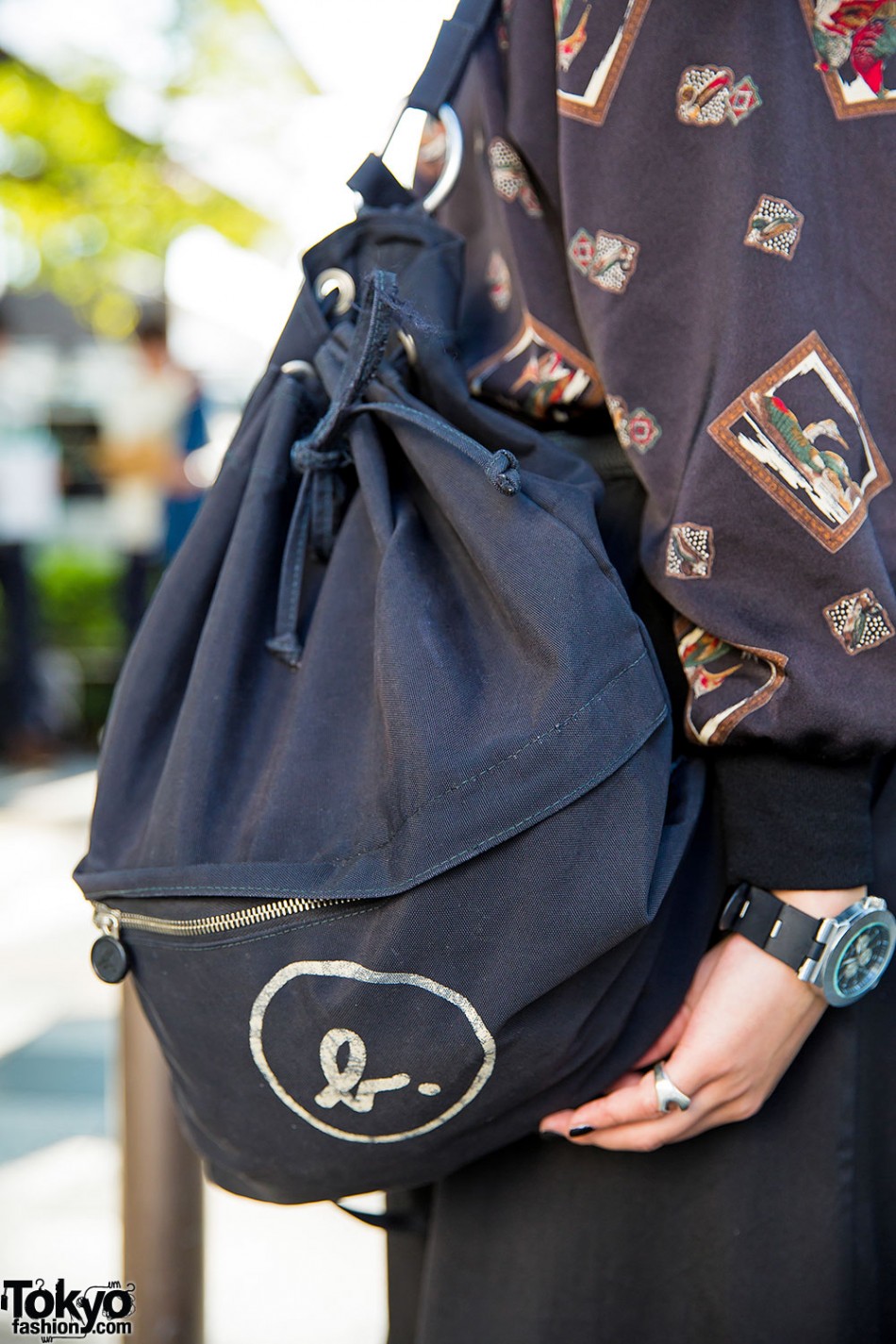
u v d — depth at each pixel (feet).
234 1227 6.55
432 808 2.55
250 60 21.76
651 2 2.79
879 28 2.75
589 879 2.51
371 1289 5.91
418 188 3.51
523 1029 2.59
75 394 21.45
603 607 2.63
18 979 9.47
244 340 21.91
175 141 22.06
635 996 2.71
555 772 2.52
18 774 17.70
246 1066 2.76
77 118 20.77
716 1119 2.76
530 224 3.05
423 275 3.09
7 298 21.04
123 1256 4.32
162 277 22.54
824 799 2.66
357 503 2.99
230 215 23.03
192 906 2.75
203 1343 4.36
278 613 2.99
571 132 2.88
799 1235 2.87
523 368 3.05
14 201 21.58
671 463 2.75
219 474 3.16
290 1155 2.83
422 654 2.65
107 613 21.13
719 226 2.70
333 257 3.22
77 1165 6.80
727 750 2.74
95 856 3.00
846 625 2.61
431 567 2.85
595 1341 2.97
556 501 2.73
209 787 2.87
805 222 2.68
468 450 2.74
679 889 2.83
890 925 2.73
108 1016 8.80
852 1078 2.89
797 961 2.66
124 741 3.08
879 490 2.73
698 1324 2.93
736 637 2.64
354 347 2.87
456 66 3.21
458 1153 2.82
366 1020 2.60
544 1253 3.00
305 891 2.62
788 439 2.63
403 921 2.54
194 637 3.12
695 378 2.72
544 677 2.59
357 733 2.79
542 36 3.04
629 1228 2.95
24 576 18.08
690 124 2.75
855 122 2.76
